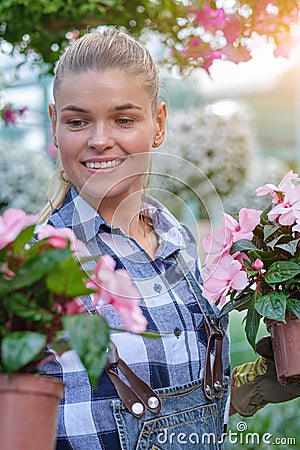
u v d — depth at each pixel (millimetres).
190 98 7680
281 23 2783
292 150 9977
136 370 1630
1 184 4629
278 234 1807
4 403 1101
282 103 9500
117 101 1650
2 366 1116
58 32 2910
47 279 1135
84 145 1668
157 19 2934
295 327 1728
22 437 1102
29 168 4676
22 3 2795
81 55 1680
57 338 1182
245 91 8938
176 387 1661
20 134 6121
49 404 1137
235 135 4625
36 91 6059
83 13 2801
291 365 1731
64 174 1852
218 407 1757
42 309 1142
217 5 2820
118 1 2824
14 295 1128
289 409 3355
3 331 1136
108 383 1603
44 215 1888
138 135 1685
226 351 1846
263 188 1848
